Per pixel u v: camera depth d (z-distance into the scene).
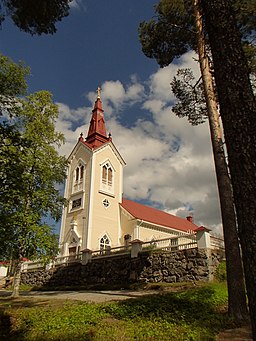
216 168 10.39
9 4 8.00
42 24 8.47
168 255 16.72
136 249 18.56
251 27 11.56
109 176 31.83
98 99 35.84
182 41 14.32
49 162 18.00
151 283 16.47
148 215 34.06
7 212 11.49
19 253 15.68
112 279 19.11
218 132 10.91
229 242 9.23
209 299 10.08
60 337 6.69
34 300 13.40
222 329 7.36
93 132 33.34
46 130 18.47
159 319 7.90
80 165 31.92
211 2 4.75
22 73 11.07
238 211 3.84
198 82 13.14
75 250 27.73
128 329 7.03
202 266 14.98
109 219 29.83
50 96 19.16
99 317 8.31
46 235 16.39
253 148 3.96
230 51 4.44
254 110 4.17
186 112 14.57
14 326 8.26
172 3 13.27
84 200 29.42
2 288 26.41
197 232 15.84
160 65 15.28
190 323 7.62
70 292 17.75
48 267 24.09
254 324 3.36
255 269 3.49
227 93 4.28
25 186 13.36
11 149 10.59
